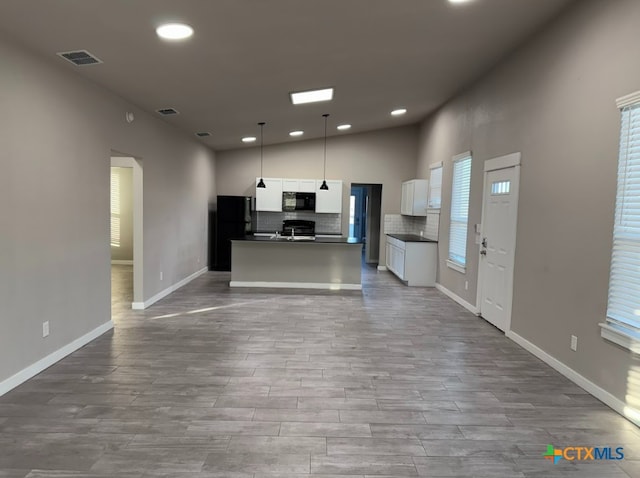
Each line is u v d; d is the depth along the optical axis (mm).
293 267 6957
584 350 3086
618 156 2771
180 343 3947
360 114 6785
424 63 4469
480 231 5152
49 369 3256
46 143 3234
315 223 9078
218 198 8375
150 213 5402
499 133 4676
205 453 2182
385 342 4109
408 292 6719
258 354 3686
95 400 2754
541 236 3729
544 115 3709
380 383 3125
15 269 2906
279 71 4102
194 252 7496
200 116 5648
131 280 7207
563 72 3414
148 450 2197
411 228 8945
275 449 2234
